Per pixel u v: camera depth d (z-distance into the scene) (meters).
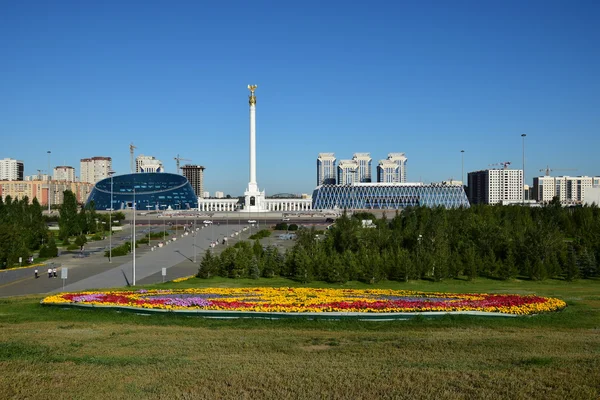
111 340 43.62
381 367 33.81
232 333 47.25
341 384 30.00
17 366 34.34
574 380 30.44
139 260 131.75
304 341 43.28
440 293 72.00
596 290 82.00
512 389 28.97
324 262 91.81
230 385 30.06
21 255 110.06
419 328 50.16
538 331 48.84
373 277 90.38
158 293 70.88
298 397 28.14
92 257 137.62
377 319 53.38
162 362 35.50
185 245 171.62
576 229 151.62
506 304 58.19
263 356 37.53
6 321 53.91
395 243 112.88
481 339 43.94
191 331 48.25
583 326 51.50
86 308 58.81
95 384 30.41
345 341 43.28
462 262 98.69
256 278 94.62
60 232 186.88
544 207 165.88
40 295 76.31
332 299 63.34
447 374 31.88
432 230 115.00
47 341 43.00
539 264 95.94
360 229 135.12
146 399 28.08
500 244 106.50
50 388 29.78
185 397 28.28
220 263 98.12
